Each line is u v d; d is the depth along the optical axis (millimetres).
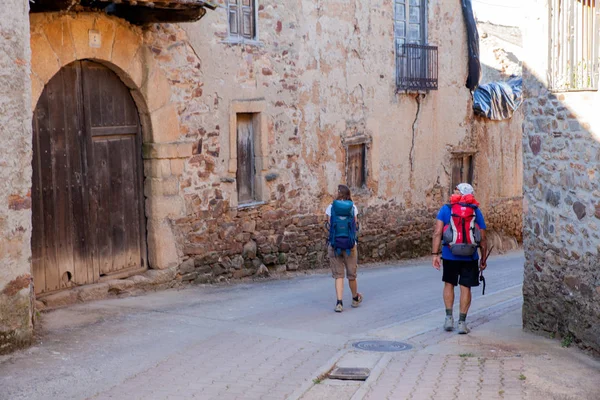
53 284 9586
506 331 8422
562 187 7598
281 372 6938
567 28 7602
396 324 8977
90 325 8438
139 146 10945
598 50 7109
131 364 7027
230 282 12328
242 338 8164
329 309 10055
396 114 16859
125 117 10688
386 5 16359
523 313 8406
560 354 7242
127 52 10375
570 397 5949
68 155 9789
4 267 7105
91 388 6320
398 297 11172
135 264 10945
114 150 10539
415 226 17656
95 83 10180
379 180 16406
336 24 14867
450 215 8430
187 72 11445
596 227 6992
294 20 13742
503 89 20422
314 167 14469
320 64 14492
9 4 7062
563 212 7590
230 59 12289
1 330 7074
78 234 9945
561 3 7688
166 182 11086
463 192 8406
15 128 7195
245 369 7000
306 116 14188
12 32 7109
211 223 12031
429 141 18000
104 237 10383
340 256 9977
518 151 21531
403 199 17234
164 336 8117
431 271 14930
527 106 8289
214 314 9391
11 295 7184
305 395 6320
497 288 12453
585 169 7176
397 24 16875
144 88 10695
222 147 12195
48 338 7758
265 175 13211
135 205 10914
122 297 10281
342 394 6348
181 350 7582
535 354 7250
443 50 18281
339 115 15094
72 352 7320
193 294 10805
